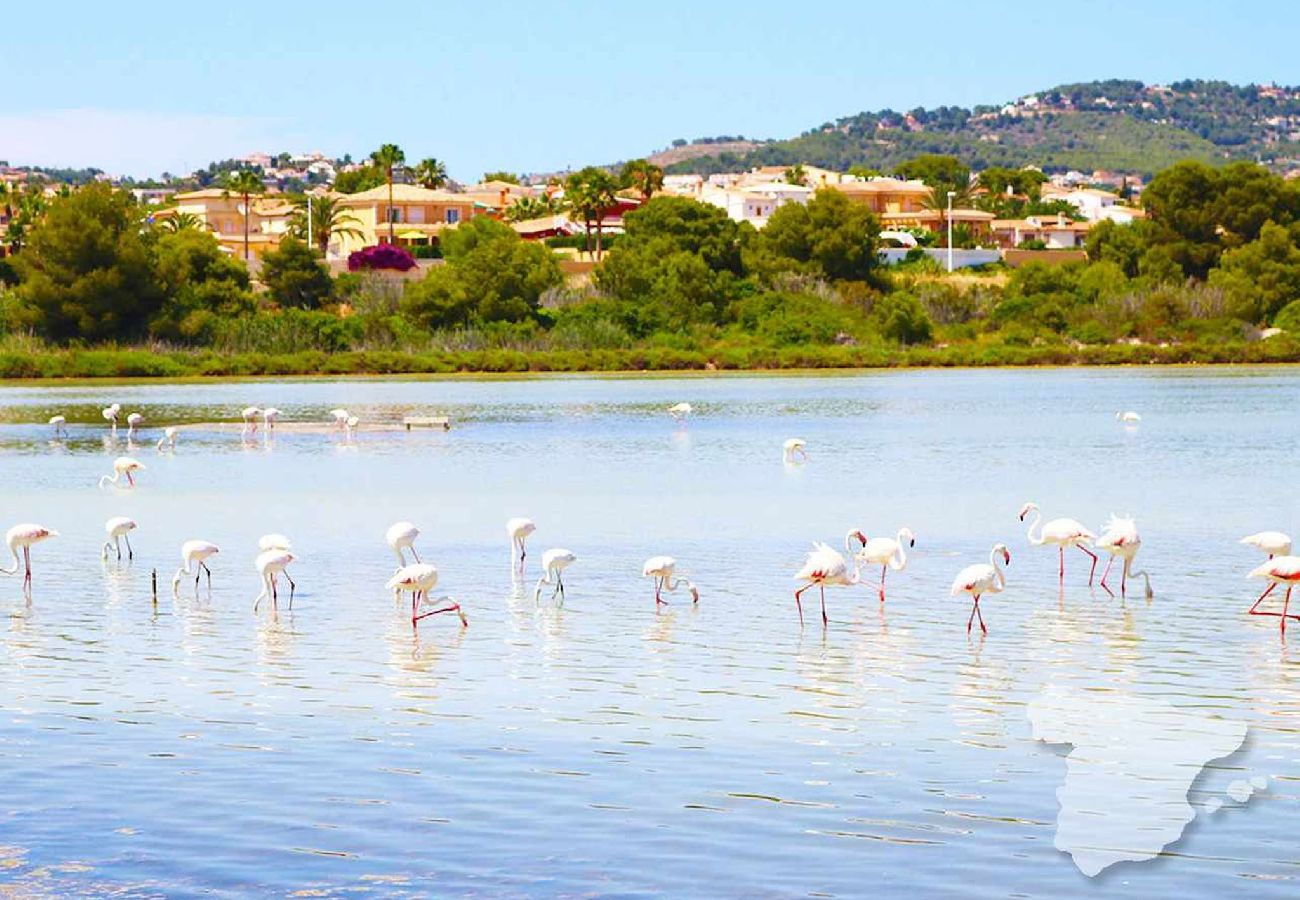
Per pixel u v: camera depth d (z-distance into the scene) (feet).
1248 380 322.55
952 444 196.95
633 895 47.21
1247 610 87.81
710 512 133.59
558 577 93.61
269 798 55.72
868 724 64.59
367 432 224.94
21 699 69.56
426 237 617.62
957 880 48.19
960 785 56.65
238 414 264.31
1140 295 417.08
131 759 60.23
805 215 473.67
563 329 388.78
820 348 388.78
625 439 210.79
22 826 53.06
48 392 319.27
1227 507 132.98
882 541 92.12
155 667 75.77
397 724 65.10
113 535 108.37
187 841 51.62
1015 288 438.40
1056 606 89.35
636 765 59.21
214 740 62.85
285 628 84.99
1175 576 98.73
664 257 447.42
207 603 92.48
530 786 56.90
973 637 81.25
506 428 230.27
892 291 455.22
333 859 50.06
